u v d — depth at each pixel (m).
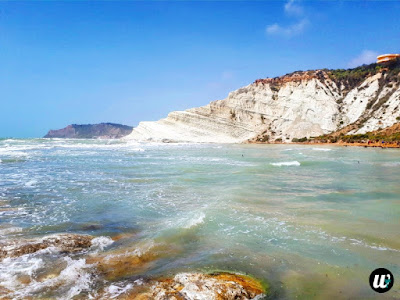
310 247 7.17
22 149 38.00
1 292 4.94
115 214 9.89
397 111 66.38
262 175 18.97
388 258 6.59
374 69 86.19
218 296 4.78
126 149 43.31
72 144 53.09
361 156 34.78
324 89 84.31
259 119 85.62
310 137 75.38
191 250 6.93
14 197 11.95
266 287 5.33
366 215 9.95
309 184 15.91
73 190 13.57
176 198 12.25
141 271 5.84
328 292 5.21
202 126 83.94
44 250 6.69
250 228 8.50
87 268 5.89
